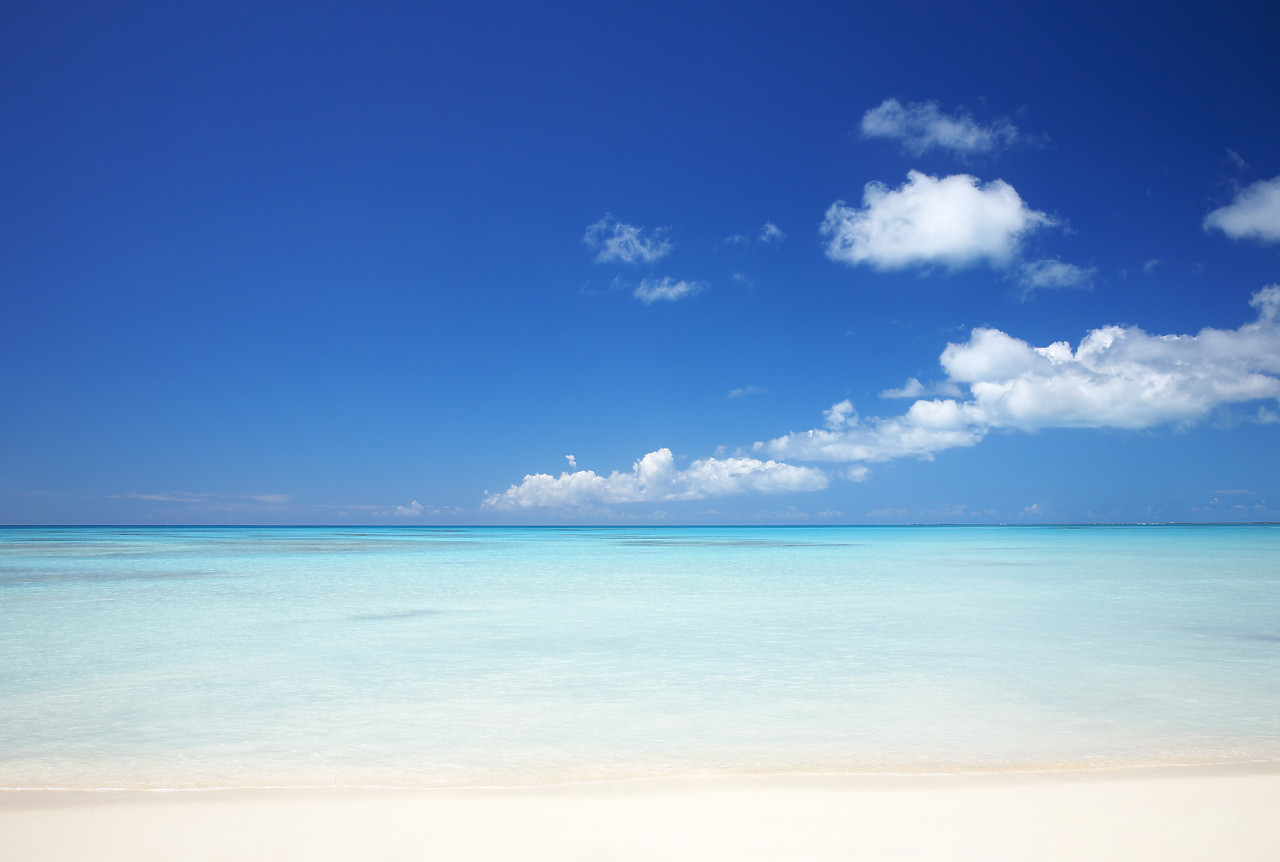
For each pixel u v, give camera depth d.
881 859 4.35
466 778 5.89
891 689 8.82
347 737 7.00
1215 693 8.55
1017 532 120.06
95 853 4.52
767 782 5.70
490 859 4.41
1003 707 7.99
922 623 14.14
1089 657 10.74
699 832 4.77
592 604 17.31
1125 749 6.54
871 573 27.05
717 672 9.83
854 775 5.86
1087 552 43.19
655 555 41.56
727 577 25.41
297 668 10.12
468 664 10.40
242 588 21.12
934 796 5.38
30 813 5.17
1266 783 5.64
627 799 5.36
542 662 10.52
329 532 117.06
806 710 7.89
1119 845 4.55
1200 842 4.60
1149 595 18.92
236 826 4.93
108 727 7.33
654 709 7.95
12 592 19.92
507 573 27.11
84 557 37.12
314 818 5.06
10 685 9.14
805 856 4.39
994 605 16.84
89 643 12.04
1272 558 35.62
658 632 13.16
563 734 7.07
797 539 76.88
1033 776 5.80
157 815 5.12
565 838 4.70
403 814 5.11
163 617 15.07
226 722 7.52
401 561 34.69
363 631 13.30
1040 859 4.35
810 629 13.44
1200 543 58.22
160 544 56.22
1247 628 13.35
